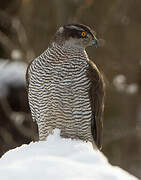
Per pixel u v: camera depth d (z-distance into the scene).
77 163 3.95
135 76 18.89
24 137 15.31
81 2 16.69
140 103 19.56
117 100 19.42
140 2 19.28
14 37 17.23
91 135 6.90
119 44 19.08
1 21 17.00
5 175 3.58
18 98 14.38
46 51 6.45
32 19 17.66
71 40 6.45
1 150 15.01
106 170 3.75
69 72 6.38
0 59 15.86
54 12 17.69
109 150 19.52
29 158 4.24
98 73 6.74
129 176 3.74
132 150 19.97
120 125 18.84
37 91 6.46
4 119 15.08
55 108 6.47
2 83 14.21
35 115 6.72
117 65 18.08
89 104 6.60
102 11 17.84
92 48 17.75
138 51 19.23
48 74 6.35
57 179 3.47
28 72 6.73
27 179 3.49
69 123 6.59
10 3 17.48
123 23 18.59
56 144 5.13
